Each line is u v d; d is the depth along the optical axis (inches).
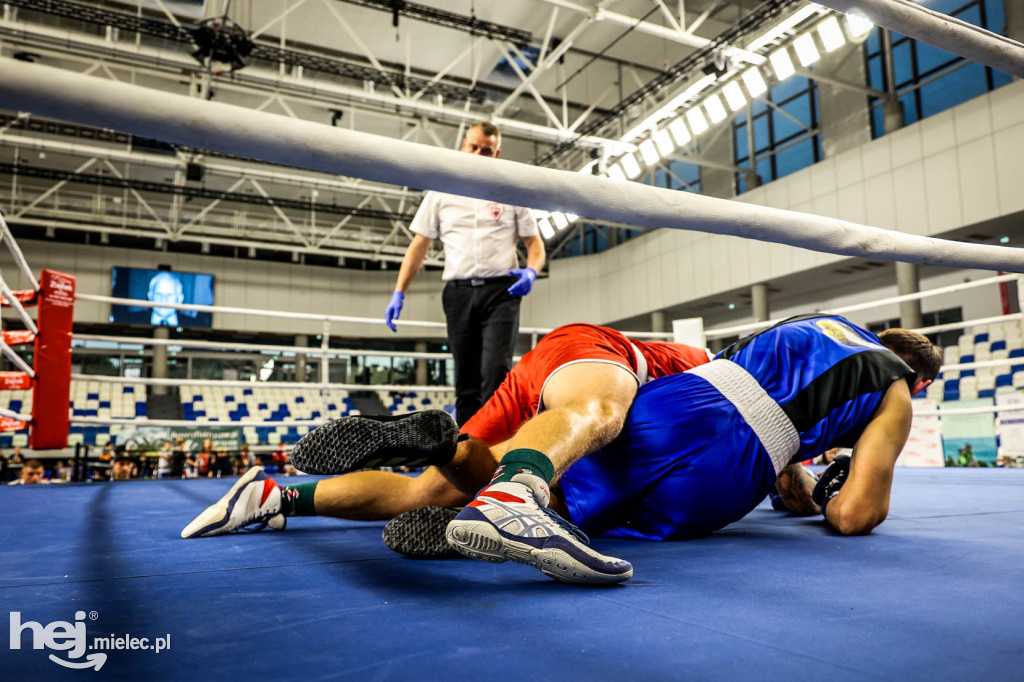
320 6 373.4
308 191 590.6
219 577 41.5
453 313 111.6
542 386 54.4
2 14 358.0
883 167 426.6
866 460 57.9
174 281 585.0
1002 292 443.5
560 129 400.2
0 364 568.7
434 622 30.9
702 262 531.2
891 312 484.1
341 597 36.0
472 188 41.0
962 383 440.1
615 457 56.4
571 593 36.9
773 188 489.4
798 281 495.5
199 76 373.7
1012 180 368.5
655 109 374.3
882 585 38.2
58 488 142.3
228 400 636.7
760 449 55.6
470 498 59.8
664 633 28.9
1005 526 63.9
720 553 50.0
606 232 625.6
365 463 46.6
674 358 69.6
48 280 149.4
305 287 625.3
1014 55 58.2
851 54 457.4
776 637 28.2
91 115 31.7
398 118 461.1
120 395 607.8
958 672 23.8
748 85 330.3
